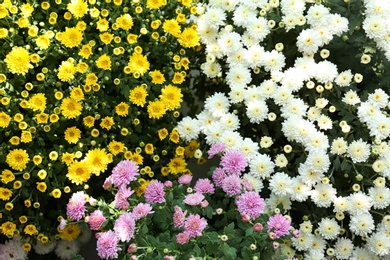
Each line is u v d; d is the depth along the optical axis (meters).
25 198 1.29
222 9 1.35
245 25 1.32
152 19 1.32
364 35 1.29
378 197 1.24
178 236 1.10
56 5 1.28
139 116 1.34
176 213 1.12
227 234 1.13
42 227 1.31
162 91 1.31
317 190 1.25
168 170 1.33
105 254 1.11
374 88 1.32
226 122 1.30
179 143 1.35
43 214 1.32
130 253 1.11
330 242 1.30
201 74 1.43
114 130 1.32
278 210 1.21
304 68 1.29
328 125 1.26
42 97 1.24
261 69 1.36
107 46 1.28
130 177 1.18
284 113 1.28
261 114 1.28
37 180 1.27
